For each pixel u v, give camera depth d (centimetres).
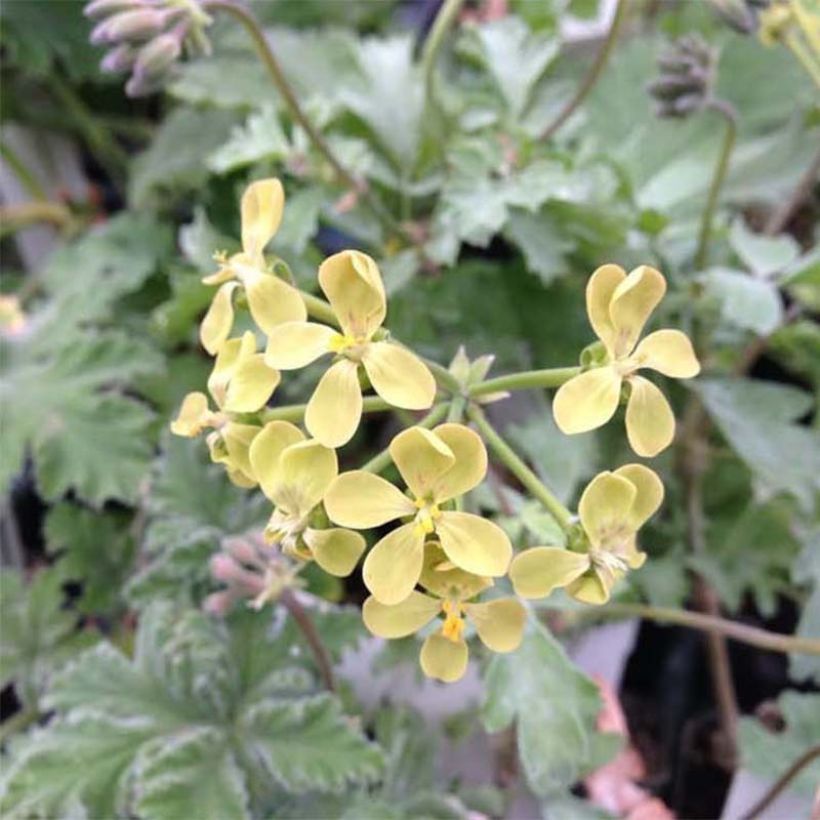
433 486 10
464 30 23
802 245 25
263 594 14
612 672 20
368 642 18
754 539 22
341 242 23
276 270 12
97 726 16
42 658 19
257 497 18
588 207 19
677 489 22
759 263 19
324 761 15
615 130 23
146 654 16
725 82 23
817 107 21
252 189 12
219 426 11
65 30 23
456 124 21
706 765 21
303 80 22
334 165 19
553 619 18
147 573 17
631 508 11
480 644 15
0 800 15
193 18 16
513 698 14
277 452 11
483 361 12
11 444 20
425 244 20
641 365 11
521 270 21
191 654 16
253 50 23
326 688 17
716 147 22
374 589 10
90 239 24
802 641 16
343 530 10
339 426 10
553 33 21
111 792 15
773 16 17
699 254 20
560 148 20
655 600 20
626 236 19
